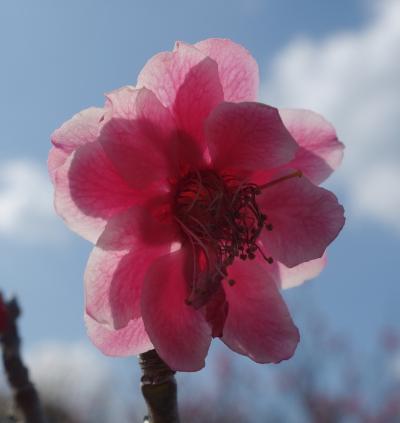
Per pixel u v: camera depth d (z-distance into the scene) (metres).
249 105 0.11
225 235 0.11
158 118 0.11
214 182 0.11
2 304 0.12
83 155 0.11
